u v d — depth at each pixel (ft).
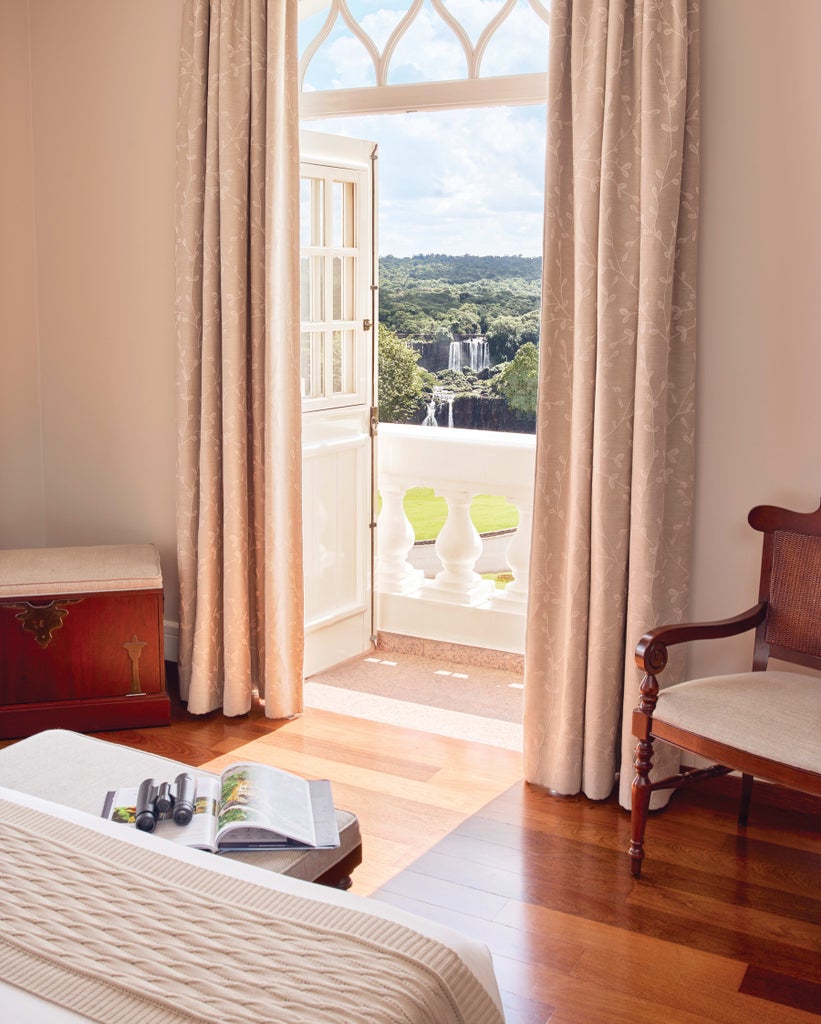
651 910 8.39
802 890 8.74
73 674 11.67
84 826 6.00
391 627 15.25
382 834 9.52
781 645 9.52
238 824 6.70
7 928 4.91
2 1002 4.46
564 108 9.76
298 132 11.43
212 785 7.37
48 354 13.88
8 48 13.09
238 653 12.09
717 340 9.82
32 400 13.98
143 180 12.79
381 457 15.17
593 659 9.97
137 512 13.65
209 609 12.08
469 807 10.10
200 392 12.03
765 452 9.80
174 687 13.21
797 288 9.45
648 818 9.97
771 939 8.03
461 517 14.76
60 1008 4.44
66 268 13.53
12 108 13.23
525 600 14.32
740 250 9.61
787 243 9.43
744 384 9.78
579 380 9.77
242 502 11.89
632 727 8.87
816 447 9.59
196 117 11.55
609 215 9.43
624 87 9.41
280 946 4.85
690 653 10.36
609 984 7.44
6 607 11.34
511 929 8.08
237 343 11.61
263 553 12.14
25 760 7.68
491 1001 4.98
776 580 9.51
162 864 5.61
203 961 4.71
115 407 13.55
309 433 13.23
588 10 9.47
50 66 13.19
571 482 9.93
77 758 7.76
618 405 9.61
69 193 13.34
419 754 11.31
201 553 12.03
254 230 11.48
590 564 9.96
